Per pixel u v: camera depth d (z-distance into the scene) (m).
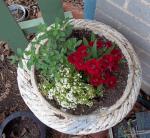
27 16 2.15
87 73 1.39
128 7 1.43
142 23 1.46
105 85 1.44
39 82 1.45
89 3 1.71
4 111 1.92
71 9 2.11
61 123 1.38
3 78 2.00
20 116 1.80
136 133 1.71
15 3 2.21
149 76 1.79
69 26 1.40
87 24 1.51
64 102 1.38
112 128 1.76
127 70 1.45
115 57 1.35
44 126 1.80
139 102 1.90
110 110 1.38
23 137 1.80
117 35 1.50
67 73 1.36
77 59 1.33
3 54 2.05
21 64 1.42
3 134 1.76
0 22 1.61
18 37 1.74
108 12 1.58
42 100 1.40
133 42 1.66
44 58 1.35
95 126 1.38
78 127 1.38
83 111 1.41
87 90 1.38
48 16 1.69
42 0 1.57
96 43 1.38
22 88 1.44
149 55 1.64
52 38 1.36
